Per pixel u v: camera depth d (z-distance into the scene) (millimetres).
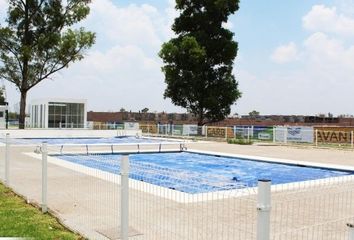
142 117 68812
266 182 3266
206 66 45406
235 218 7391
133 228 6680
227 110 46719
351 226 2586
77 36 41031
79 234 6352
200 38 44719
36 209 8102
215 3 44156
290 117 60469
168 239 6086
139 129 42781
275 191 10102
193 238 6129
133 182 10375
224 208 8117
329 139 29750
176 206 8258
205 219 7285
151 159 22391
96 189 9711
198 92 45719
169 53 44375
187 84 45125
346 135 28750
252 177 16281
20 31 41000
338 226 6961
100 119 71000
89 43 41938
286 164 19125
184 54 44000
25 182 11672
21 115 41312
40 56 40875
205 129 37938
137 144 25516
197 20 45594
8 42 40062
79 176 11836
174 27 47219
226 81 45938
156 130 43906
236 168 19125
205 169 18812
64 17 41562
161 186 10133
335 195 9297
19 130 35938
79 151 22797
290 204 8570
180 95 46031
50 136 37188
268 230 3260
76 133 38094
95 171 11539
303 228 6609
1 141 31078
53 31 41406
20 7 40844
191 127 39531
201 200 8766
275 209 8109
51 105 42531
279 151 25156
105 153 22469
